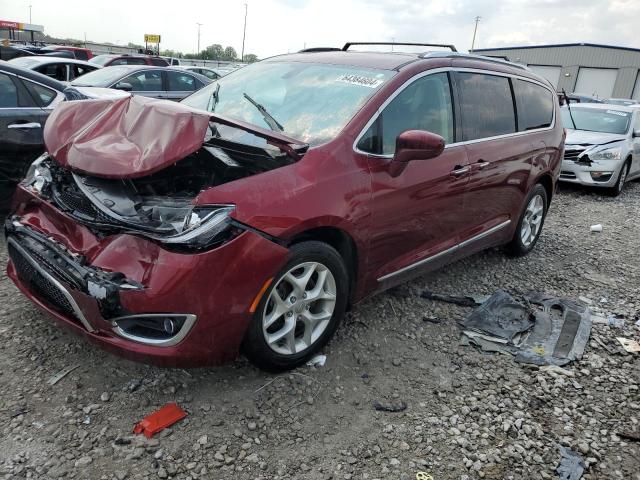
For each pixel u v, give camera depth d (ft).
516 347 12.62
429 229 13.17
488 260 18.20
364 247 11.41
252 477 8.31
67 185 10.50
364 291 12.04
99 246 9.29
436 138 11.05
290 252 9.77
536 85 17.69
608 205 29.45
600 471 9.14
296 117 12.09
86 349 10.89
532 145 16.70
